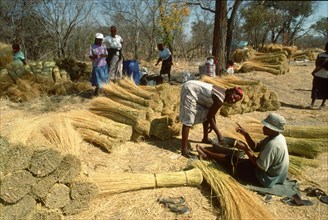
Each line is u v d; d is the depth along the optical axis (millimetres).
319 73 8805
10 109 7738
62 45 18062
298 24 40750
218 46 12164
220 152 5051
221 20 11984
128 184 4297
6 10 17125
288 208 4234
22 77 8664
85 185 3848
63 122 4719
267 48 21844
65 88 9008
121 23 23172
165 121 5973
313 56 22062
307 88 12250
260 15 32531
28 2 16906
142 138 5938
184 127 5348
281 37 42344
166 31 19188
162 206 4117
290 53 21859
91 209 3979
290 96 10742
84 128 5625
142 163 5184
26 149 3402
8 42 17188
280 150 4363
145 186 4383
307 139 5969
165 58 11641
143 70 10836
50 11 17531
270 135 4438
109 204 4090
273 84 12680
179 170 4992
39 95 8625
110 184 4215
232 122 7398
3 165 3320
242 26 34344
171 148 5758
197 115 5305
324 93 8938
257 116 8016
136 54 22016
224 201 4066
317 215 4125
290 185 4707
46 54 18250
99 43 8445
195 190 4473
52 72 9469
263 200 4367
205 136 5941
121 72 9352
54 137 4242
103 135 5496
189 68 16328
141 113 5711
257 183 4680
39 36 18203
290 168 5141
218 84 7836
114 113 5973
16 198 3424
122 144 5684
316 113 8578
